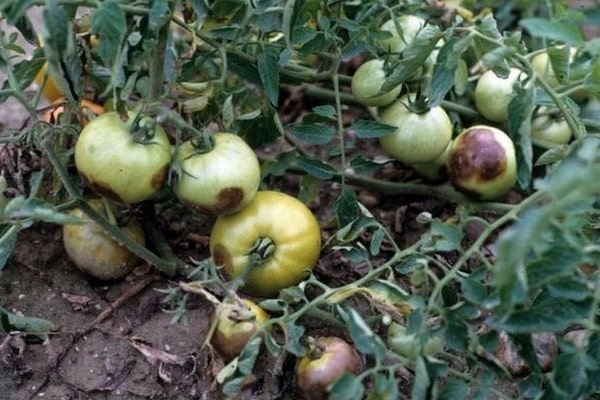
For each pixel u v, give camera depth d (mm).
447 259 924
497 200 984
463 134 891
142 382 833
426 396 723
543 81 797
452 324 724
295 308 849
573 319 698
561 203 630
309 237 842
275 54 841
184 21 880
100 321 868
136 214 885
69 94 826
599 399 762
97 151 766
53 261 914
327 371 772
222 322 792
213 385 806
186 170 789
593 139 751
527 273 679
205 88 857
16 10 697
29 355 842
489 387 729
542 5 1147
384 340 831
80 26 828
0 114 1079
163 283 897
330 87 1090
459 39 812
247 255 832
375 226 867
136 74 818
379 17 874
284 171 911
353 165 897
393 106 887
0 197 873
